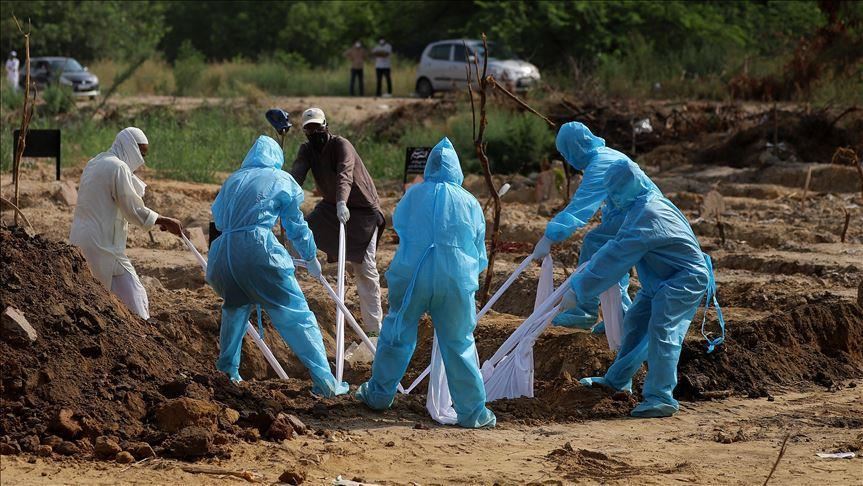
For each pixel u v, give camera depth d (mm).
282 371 18891
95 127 56062
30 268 15484
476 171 50906
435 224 16078
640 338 18297
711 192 37031
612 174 17734
